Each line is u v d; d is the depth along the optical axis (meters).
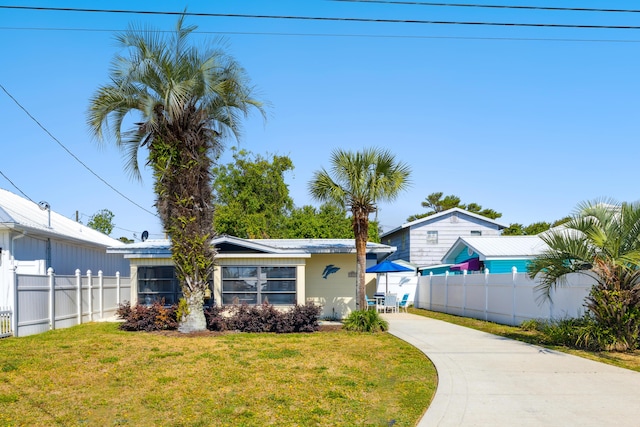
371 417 6.98
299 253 17.91
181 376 9.09
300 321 15.21
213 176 15.12
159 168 14.11
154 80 14.05
